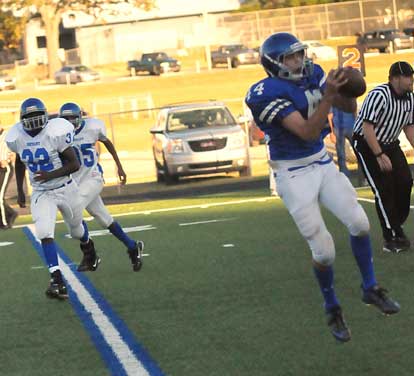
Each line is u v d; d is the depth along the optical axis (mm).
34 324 15266
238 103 89562
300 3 141250
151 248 22859
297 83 12062
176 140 42375
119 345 13469
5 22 124750
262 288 16703
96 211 19469
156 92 100188
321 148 12297
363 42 112188
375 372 11453
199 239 23672
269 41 12062
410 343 12523
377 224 23844
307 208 12133
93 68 134375
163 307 15828
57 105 100125
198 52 133000
